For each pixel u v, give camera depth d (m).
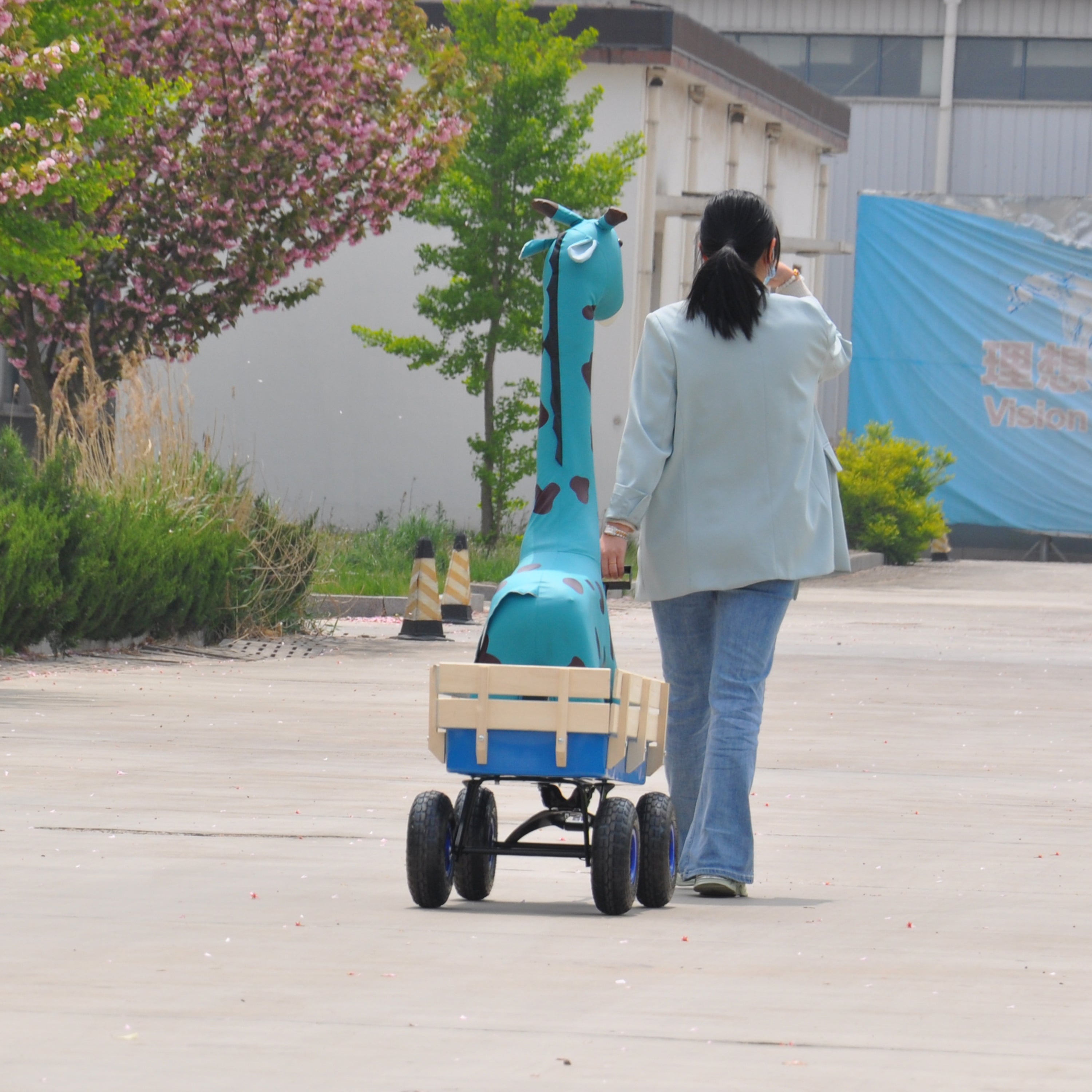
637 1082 13.31
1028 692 53.12
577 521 22.17
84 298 82.44
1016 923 20.41
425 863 20.30
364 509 133.25
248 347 133.75
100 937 18.50
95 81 61.03
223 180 81.69
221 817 27.17
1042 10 191.75
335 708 44.03
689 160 137.00
